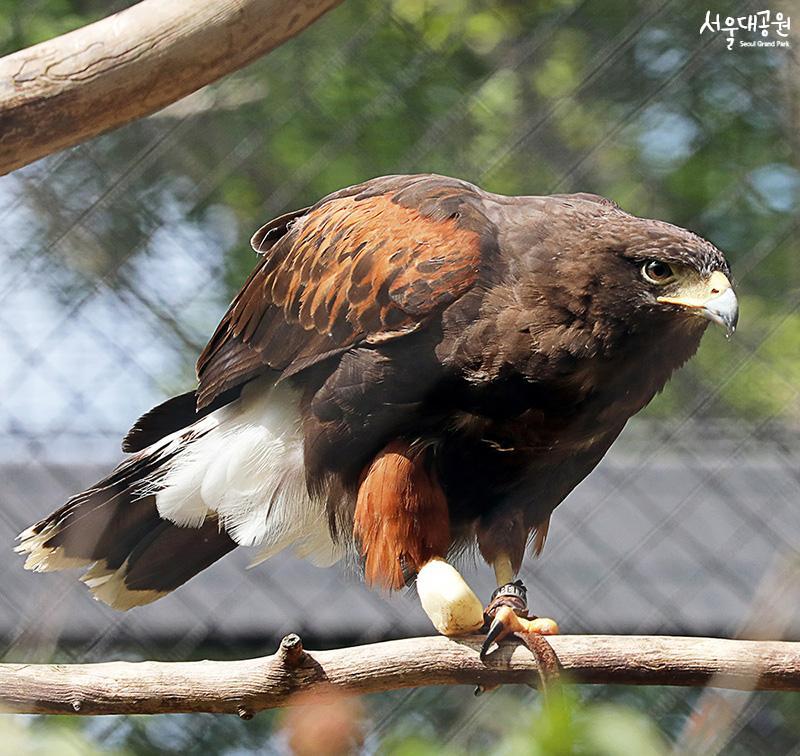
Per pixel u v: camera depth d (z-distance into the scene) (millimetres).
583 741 5113
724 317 7570
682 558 11664
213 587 11945
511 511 8828
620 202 11289
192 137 11219
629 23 10742
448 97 11508
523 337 7969
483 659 7133
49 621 9062
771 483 11758
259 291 9055
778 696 10078
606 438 8648
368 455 8398
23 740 5941
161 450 9500
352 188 9125
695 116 11188
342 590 11977
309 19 6359
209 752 11406
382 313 8234
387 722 9656
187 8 6207
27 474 11664
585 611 11492
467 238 8211
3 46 11945
